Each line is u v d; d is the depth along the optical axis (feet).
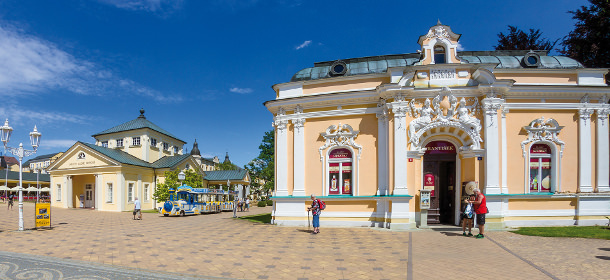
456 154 50.67
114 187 113.70
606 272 24.17
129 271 25.48
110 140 141.59
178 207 89.66
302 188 53.11
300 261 28.27
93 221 68.54
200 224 60.59
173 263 27.81
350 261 28.17
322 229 48.37
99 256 30.55
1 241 39.68
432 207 50.78
